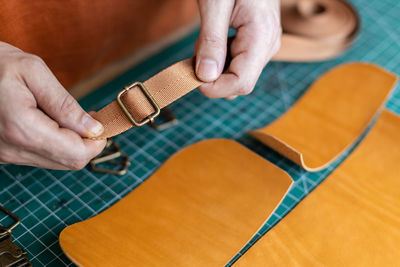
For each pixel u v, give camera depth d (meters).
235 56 0.67
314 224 0.67
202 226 0.66
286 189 0.71
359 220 0.68
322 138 0.81
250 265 0.61
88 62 0.90
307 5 1.00
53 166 0.62
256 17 0.68
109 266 0.60
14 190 0.71
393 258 0.63
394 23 1.15
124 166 0.76
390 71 0.99
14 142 0.54
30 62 0.55
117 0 0.86
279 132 0.82
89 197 0.71
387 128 0.83
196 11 1.08
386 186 0.74
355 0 1.23
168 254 0.62
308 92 0.91
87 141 0.58
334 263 0.62
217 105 0.90
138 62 0.99
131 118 0.57
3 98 0.52
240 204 0.69
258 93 0.93
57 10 0.77
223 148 0.78
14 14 0.72
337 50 0.95
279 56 0.91
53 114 0.56
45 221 0.67
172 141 0.82
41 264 0.61
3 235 0.63
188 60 0.62
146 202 0.69
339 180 0.74
